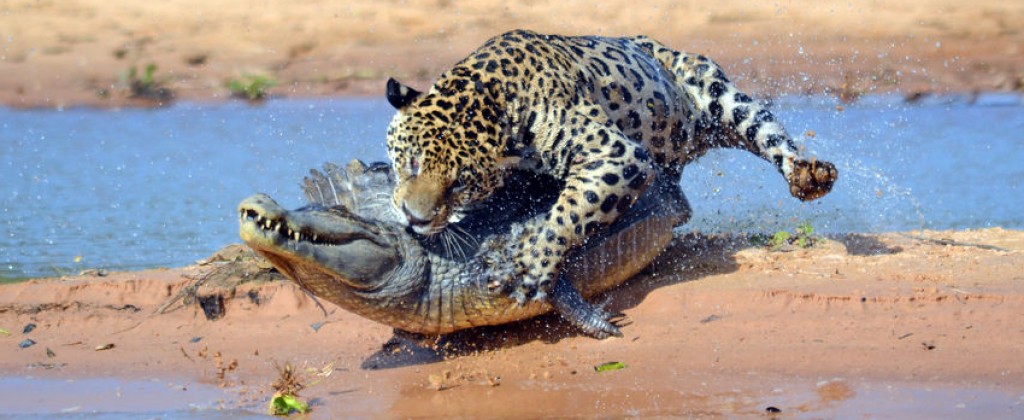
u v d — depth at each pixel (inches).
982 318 630.5
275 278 712.4
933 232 854.5
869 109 1536.7
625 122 710.5
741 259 740.0
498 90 645.3
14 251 904.3
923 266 717.9
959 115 1472.7
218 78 1857.8
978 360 581.3
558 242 625.0
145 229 976.3
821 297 650.2
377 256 580.4
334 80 1833.2
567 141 650.8
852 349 602.5
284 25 2097.7
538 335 644.1
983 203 1003.9
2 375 621.6
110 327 694.5
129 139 1417.3
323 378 601.0
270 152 1300.4
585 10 2169.0
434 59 1932.8
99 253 898.1
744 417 522.0
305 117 1549.0
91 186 1155.9
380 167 661.9
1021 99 1593.3
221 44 2016.5
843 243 796.0
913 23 2009.1
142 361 638.5
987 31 1958.7
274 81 1828.2
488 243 622.5
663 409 535.8
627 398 552.4
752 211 937.5
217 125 1499.8
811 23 2033.7
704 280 691.4
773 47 1921.8
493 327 651.5
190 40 2042.3
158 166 1240.2
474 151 626.5
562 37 718.5
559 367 600.7
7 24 2138.3
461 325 621.0
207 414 549.6
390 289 591.5
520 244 625.9
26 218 1021.8
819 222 925.2
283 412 548.4
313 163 1229.7
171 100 1759.4
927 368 574.6
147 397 578.9
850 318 637.9
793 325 634.8
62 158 1304.1
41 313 709.9
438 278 605.3
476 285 610.5
